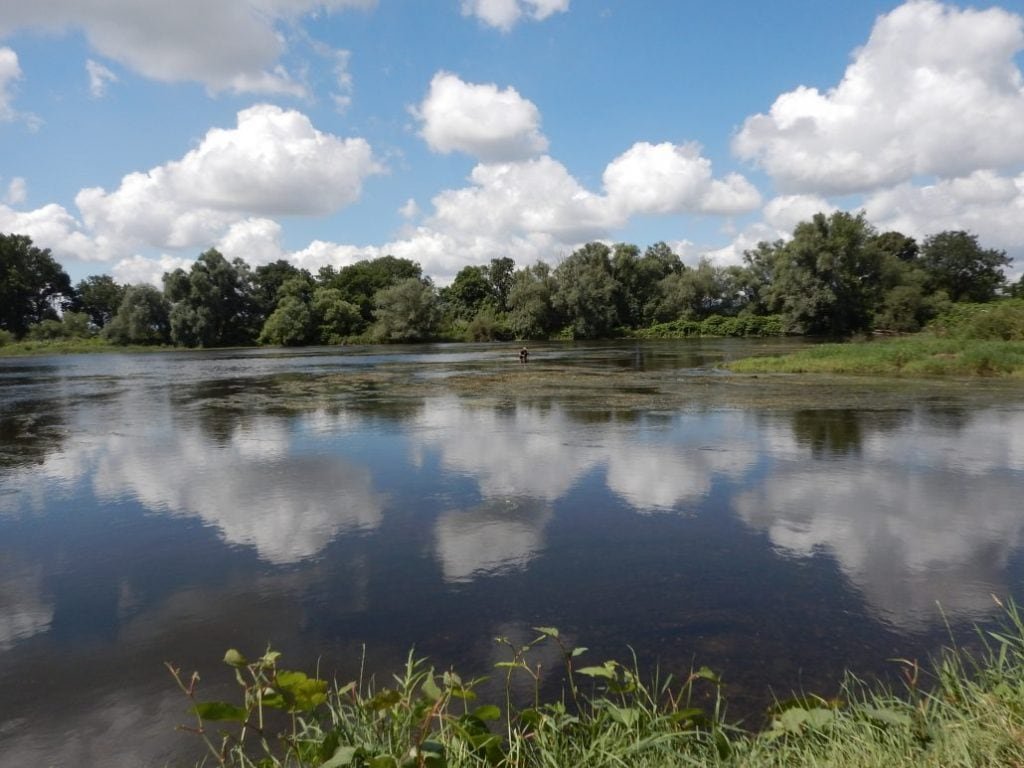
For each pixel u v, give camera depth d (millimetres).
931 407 17781
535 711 3484
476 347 62875
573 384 25484
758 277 86062
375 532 8586
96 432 16094
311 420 17344
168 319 76688
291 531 8680
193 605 6590
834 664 5289
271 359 48688
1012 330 33344
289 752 3291
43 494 10594
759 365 30625
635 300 82875
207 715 2920
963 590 6648
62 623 6273
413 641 5797
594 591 6742
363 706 3537
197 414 18891
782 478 10773
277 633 5988
